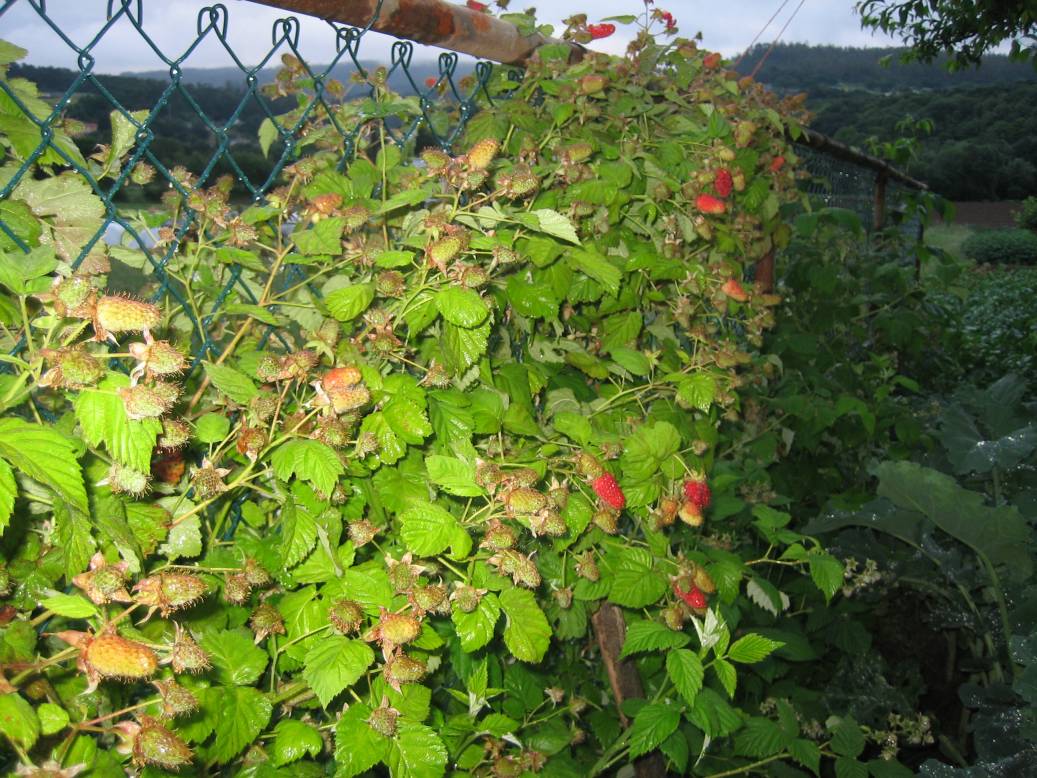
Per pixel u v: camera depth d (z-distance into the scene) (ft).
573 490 2.22
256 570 1.72
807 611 4.13
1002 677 3.94
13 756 1.45
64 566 1.57
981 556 3.89
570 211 2.48
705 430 2.67
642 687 2.84
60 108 1.56
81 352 1.39
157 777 1.59
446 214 1.99
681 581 2.30
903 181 9.53
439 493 2.05
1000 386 4.53
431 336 2.15
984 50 11.87
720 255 3.20
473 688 2.11
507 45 2.57
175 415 1.79
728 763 3.05
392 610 1.78
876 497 4.66
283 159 1.94
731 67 3.65
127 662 1.36
